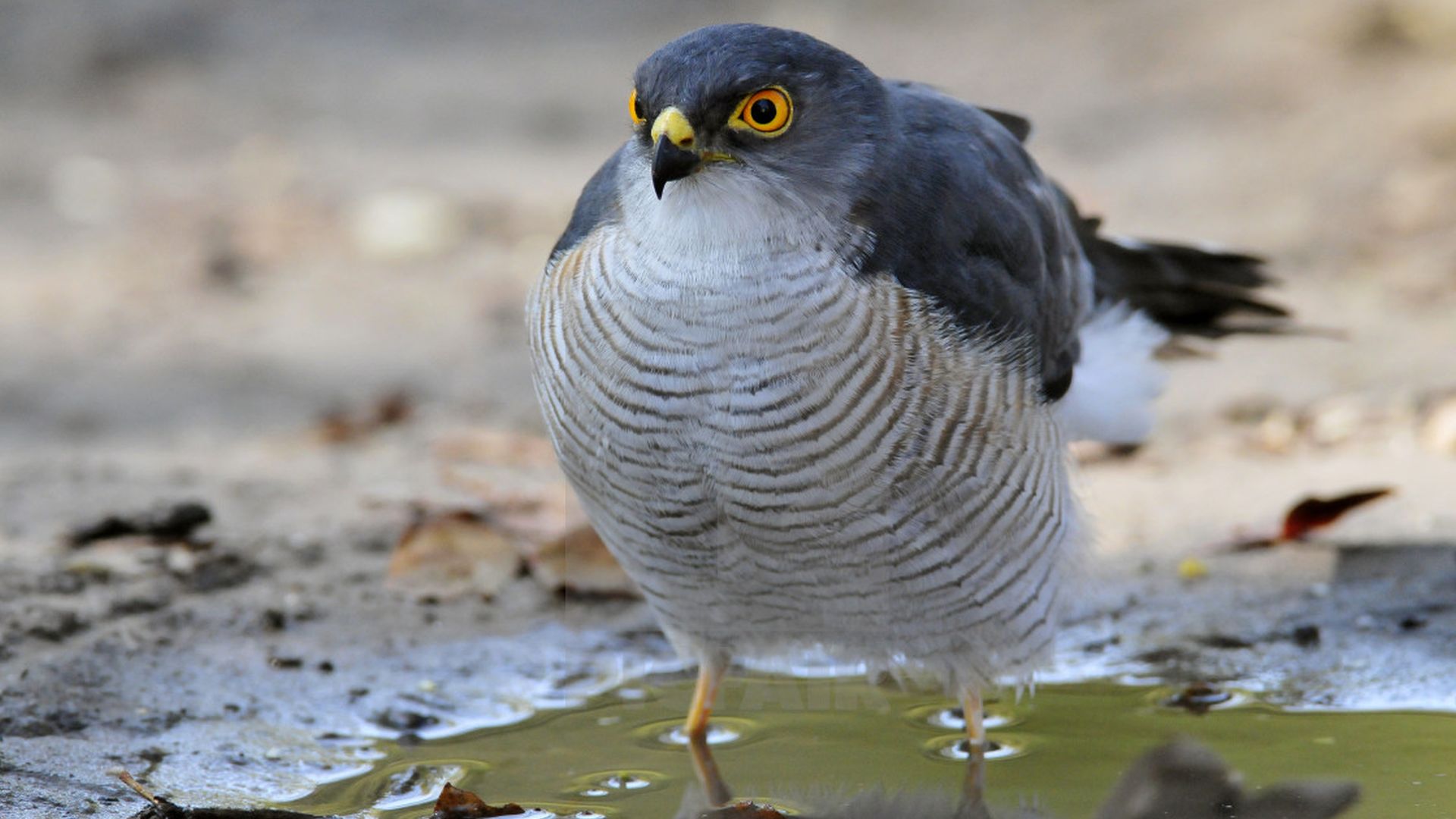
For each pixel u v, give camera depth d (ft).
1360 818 24.72
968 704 27.99
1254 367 46.19
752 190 24.17
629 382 24.58
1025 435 25.79
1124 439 31.91
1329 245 54.29
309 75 76.84
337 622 32.32
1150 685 29.96
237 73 76.79
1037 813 25.64
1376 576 33.22
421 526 34.94
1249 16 75.61
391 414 45.55
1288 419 42.14
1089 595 31.24
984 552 25.96
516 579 34.65
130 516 35.78
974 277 25.54
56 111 72.13
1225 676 30.12
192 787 26.14
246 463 41.91
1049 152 65.05
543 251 58.65
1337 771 26.43
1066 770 27.04
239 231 60.44
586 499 26.84
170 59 77.82
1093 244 32.99
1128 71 72.43
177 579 33.63
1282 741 27.63
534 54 79.41
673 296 24.16
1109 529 36.32
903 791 26.55
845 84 25.00
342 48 80.02
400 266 57.93
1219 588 33.30
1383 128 63.00
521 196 63.82
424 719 28.99
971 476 25.12
